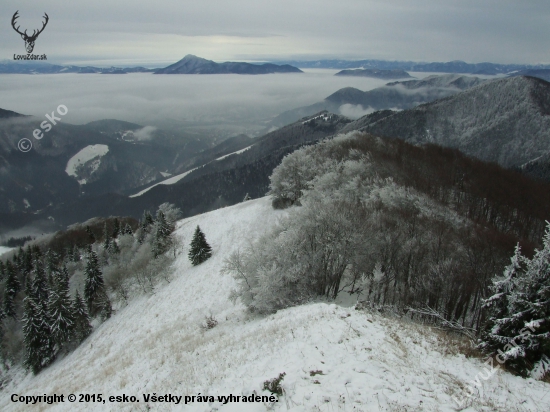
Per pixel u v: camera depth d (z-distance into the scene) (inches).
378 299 1127.6
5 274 2763.3
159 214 2544.3
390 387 380.5
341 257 1173.1
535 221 2103.8
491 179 2581.2
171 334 1092.5
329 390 371.9
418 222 1413.6
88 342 1774.1
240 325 887.1
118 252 2891.2
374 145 2881.4
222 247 2187.5
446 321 687.1
